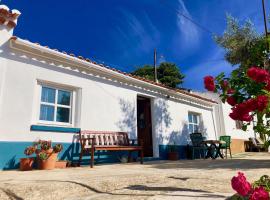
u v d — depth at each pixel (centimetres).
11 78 693
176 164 848
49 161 673
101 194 362
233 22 1276
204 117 1487
